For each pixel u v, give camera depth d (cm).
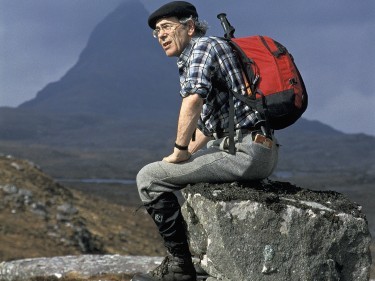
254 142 579
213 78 585
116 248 2838
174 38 597
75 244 2525
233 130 584
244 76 583
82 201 3591
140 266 1054
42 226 2588
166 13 593
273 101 568
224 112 595
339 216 588
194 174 592
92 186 12531
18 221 2566
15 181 3120
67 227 2688
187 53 598
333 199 612
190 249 627
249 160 581
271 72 574
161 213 598
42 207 2848
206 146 616
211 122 604
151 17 604
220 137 604
